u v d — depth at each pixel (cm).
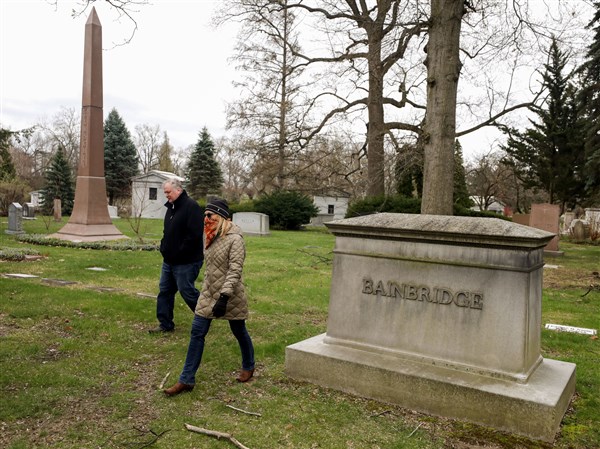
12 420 382
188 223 601
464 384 405
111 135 5191
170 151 7881
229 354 559
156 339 614
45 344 575
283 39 2673
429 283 445
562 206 3506
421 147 1655
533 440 375
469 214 2575
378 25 1441
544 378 424
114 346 579
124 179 5166
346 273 490
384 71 1686
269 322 729
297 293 996
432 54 1156
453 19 1138
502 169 4572
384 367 441
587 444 371
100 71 1909
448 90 1147
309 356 480
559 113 3225
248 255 1653
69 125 7169
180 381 445
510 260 411
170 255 609
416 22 1191
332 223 491
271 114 3341
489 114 1482
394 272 462
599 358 609
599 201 3434
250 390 461
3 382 452
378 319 471
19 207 2103
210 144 5284
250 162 3641
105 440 357
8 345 560
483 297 421
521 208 5400
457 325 431
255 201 3322
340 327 493
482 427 393
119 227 2833
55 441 354
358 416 411
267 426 388
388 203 2511
